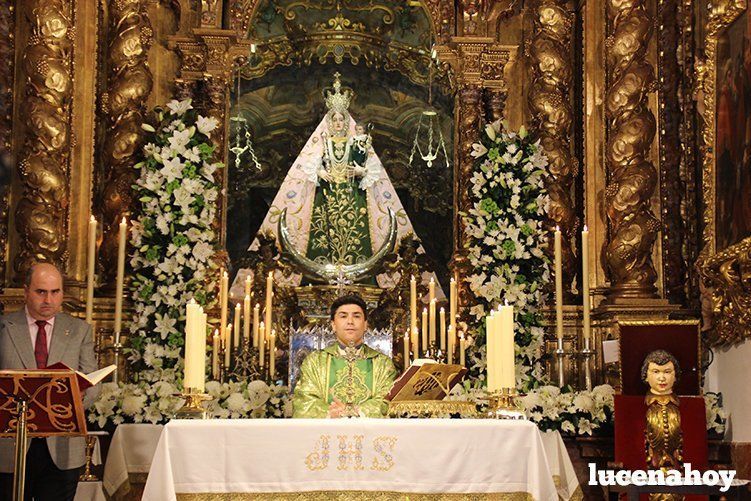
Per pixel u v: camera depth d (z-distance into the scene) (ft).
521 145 31.53
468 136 33.83
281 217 34.12
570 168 33.47
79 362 23.15
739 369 27.96
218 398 27.48
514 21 35.12
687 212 32.50
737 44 28.37
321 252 34.01
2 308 29.40
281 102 35.37
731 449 27.81
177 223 29.60
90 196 31.42
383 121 35.45
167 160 29.91
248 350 30.53
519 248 30.17
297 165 34.63
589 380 27.89
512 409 20.51
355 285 33.17
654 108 32.78
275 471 18.44
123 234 27.63
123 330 30.71
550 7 34.14
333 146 34.63
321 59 35.86
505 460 18.80
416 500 18.63
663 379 24.88
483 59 34.35
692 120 32.73
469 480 18.72
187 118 31.48
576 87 34.32
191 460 18.33
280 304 32.94
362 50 35.94
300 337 31.86
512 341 20.67
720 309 28.58
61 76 30.89
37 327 22.95
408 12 35.91
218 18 33.83
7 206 31.22
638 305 30.89
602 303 31.71
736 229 28.12
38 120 30.40
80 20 31.96
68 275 30.73
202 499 18.29
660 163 32.83
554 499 18.62
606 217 32.37
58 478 22.39
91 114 31.71
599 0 33.60
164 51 33.99
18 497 18.13
